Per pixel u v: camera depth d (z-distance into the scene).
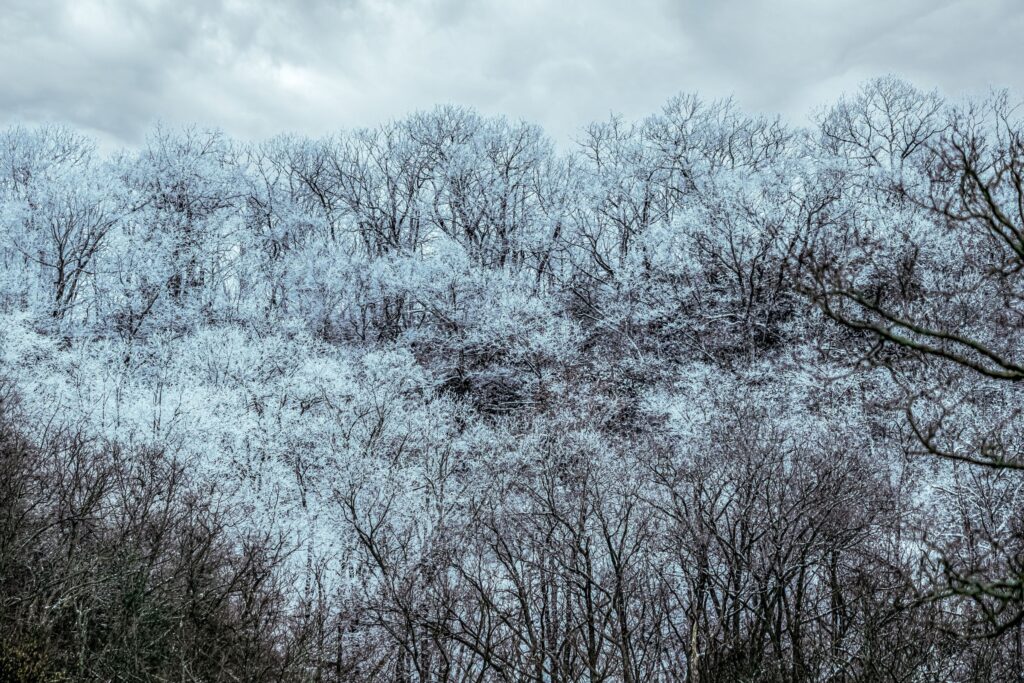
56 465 14.98
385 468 18.17
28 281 24.92
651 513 13.10
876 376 17.39
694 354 23.86
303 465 18.55
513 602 12.88
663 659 12.24
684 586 12.38
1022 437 15.27
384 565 13.52
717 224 24.56
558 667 11.06
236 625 11.93
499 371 24.42
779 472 12.81
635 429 22.52
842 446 15.41
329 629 12.73
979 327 16.97
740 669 10.32
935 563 10.91
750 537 11.12
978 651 10.03
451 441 20.55
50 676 10.30
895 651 10.14
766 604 10.84
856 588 11.02
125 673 10.59
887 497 13.30
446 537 14.28
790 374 19.38
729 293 24.52
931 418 15.86
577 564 11.67
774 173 25.16
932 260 20.59
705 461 15.28
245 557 13.58
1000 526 13.19
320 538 15.76
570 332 25.08
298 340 24.17
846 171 24.66
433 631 11.66
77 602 11.41
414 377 22.73
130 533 12.79
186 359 22.09
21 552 12.09
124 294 25.25
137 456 16.91
